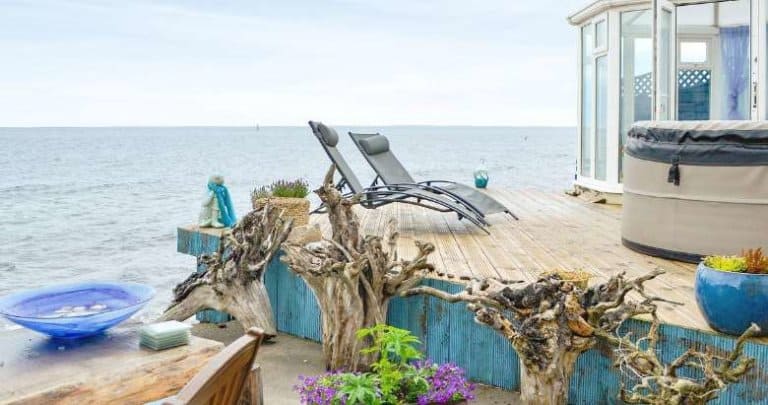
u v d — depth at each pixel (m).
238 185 28.86
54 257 11.97
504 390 4.05
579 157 9.99
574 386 3.77
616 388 3.60
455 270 4.64
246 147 58.28
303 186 6.25
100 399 2.22
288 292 5.30
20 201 21.70
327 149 6.75
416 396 3.44
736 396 3.21
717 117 8.23
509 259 5.06
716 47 8.14
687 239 4.81
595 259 5.04
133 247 12.97
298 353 4.85
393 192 6.58
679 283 4.23
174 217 17.59
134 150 52.28
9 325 4.35
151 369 2.36
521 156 45.66
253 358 1.61
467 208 6.58
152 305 7.91
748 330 2.82
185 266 11.06
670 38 8.00
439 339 4.32
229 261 5.00
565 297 3.37
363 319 4.28
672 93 8.02
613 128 8.72
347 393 3.35
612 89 8.71
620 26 8.63
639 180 5.21
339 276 4.20
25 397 2.06
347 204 4.50
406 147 56.72
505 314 3.82
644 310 3.24
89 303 2.99
